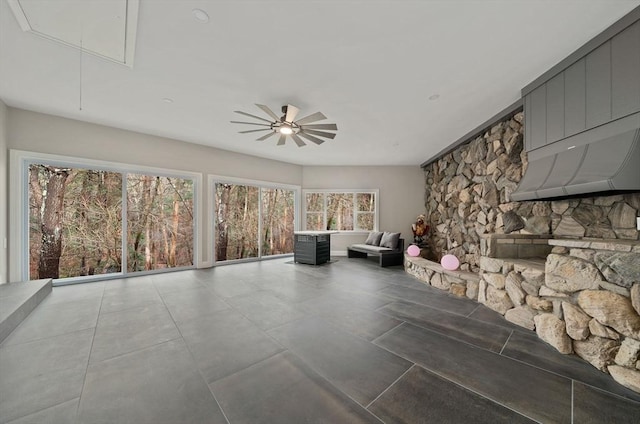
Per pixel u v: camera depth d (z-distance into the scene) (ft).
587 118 6.66
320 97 9.62
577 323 5.98
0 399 4.52
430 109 10.58
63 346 6.40
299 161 20.83
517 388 4.89
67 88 9.09
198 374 5.29
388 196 21.76
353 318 8.31
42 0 5.24
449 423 4.04
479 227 12.53
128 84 8.79
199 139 15.20
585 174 6.33
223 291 11.26
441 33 6.19
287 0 5.23
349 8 5.44
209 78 8.36
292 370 5.45
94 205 13.14
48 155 11.45
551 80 7.76
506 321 8.12
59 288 11.62
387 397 4.63
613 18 5.71
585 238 7.67
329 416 4.17
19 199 10.84
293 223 22.06
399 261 17.81
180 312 8.73
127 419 4.09
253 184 18.97
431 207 19.52
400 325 7.79
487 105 10.17
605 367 5.37
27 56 7.23
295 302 9.84
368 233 22.13
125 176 13.80
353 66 7.63
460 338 6.96
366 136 14.08
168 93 9.42
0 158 10.09
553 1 5.21
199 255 16.35
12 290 9.42
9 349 6.25
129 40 6.48
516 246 9.43
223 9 5.48
